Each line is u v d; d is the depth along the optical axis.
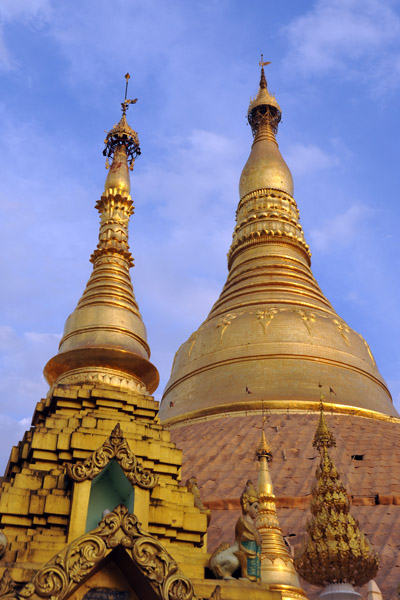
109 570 12.54
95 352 21.95
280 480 34.53
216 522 31.41
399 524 29.86
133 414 20.58
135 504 15.91
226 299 55.16
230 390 47.00
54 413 20.16
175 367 53.47
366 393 48.09
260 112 70.94
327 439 23.88
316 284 57.00
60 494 16.31
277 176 62.72
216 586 13.09
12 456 19.31
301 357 47.94
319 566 20.30
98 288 24.27
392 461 35.25
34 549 14.74
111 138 29.80
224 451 38.22
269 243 57.94
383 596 24.69
